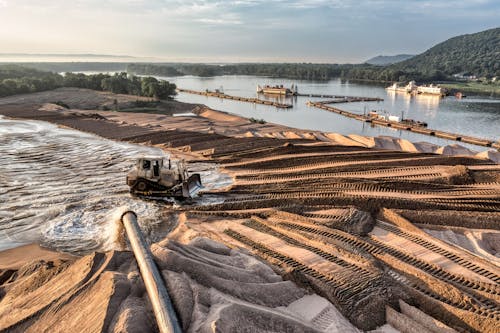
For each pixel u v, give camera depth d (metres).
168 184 22.33
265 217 20.22
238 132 47.38
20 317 10.95
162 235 18.75
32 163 30.67
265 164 29.98
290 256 15.56
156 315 9.99
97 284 11.59
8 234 18.55
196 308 10.58
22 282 13.42
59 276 12.99
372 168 27.56
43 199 22.77
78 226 19.39
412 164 28.62
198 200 23.11
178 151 36.09
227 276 12.74
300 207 20.81
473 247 17.42
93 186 25.22
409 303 13.16
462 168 25.59
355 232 18.45
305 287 13.50
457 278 14.57
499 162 30.02
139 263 12.38
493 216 19.33
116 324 9.67
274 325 10.71
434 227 18.78
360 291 13.16
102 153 34.62
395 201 20.97
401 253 16.36
